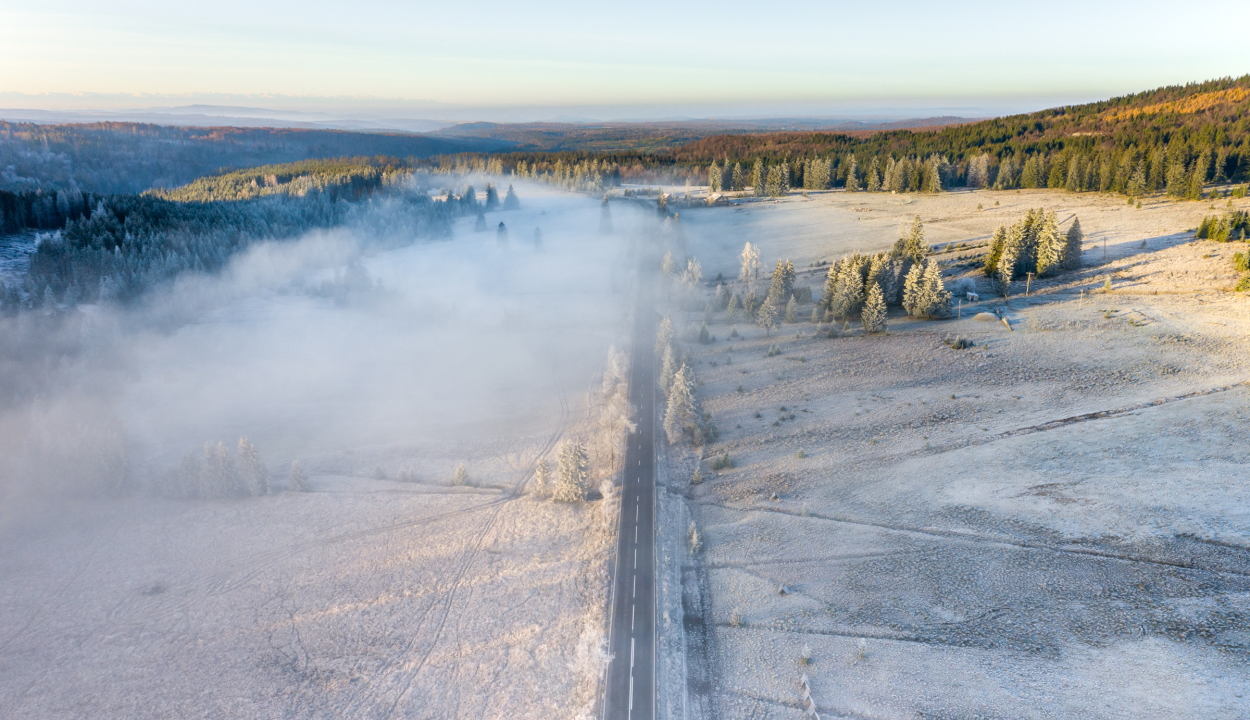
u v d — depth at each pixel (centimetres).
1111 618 4394
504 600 5500
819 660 4475
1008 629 4469
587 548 6069
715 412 8481
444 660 4912
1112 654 4138
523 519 6700
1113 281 11019
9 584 6075
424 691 4647
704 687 4431
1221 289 9969
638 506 6606
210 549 6475
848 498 6203
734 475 6981
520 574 5812
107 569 6238
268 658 5038
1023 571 4925
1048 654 4225
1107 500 5466
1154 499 5372
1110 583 4666
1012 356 8694
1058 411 7069
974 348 9150
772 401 8538
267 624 5400
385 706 4538
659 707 4291
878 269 11031
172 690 4778
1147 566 4741
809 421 7825
